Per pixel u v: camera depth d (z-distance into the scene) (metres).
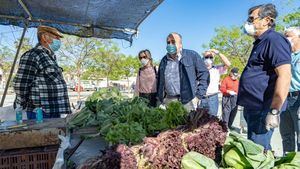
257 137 2.54
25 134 2.04
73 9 4.75
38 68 3.31
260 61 2.47
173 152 1.78
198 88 4.14
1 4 4.66
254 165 1.64
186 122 2.10
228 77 7.02
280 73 2.30
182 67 4.09
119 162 1.71
